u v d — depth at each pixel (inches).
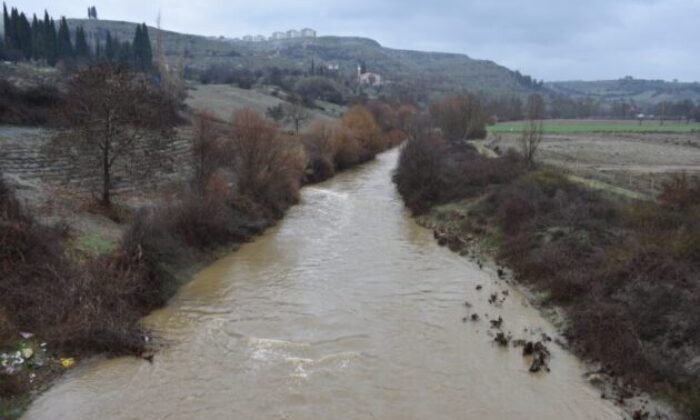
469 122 3070.9
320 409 626.2
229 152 1473.9
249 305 917.8
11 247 806.5
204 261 1126.4
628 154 2711.6
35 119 1943.9
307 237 1370.6
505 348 780.6
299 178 2012.8
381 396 655.1
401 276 1087.0
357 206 1766.7
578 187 1407.5
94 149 1191.6
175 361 723.4
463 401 649.6
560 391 675.4
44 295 770.8
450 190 1704.0
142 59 4717.0
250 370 704.4
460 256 1240.2
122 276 860.6
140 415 606.9
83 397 636.7
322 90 5615.2
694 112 6363.2
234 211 1374.3
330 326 842.2
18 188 1192.2
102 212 1162.6
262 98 4126.5
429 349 774.5
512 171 1713.8
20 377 645.9
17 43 3875.5
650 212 1086.4
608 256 964.0
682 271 824.3
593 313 820.0
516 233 1230.9
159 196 1373.0
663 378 658.2
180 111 2743.6
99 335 741.3
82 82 1158.3
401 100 5565.9
